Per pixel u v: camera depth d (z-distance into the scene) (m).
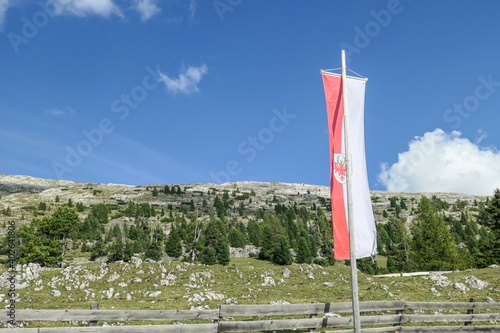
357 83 14.71
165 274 41.25
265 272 44.84
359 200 14.04
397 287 33.12
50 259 65.06
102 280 38.03
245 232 134.12
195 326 11.65
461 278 33.84
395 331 15.14
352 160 14.23
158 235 113.19
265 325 12.64
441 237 48.03
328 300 27.05
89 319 10.87
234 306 12.35
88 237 114.50
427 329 15.66
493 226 52.78
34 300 29.03
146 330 11.01
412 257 50.28
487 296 28.02
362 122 14.62
